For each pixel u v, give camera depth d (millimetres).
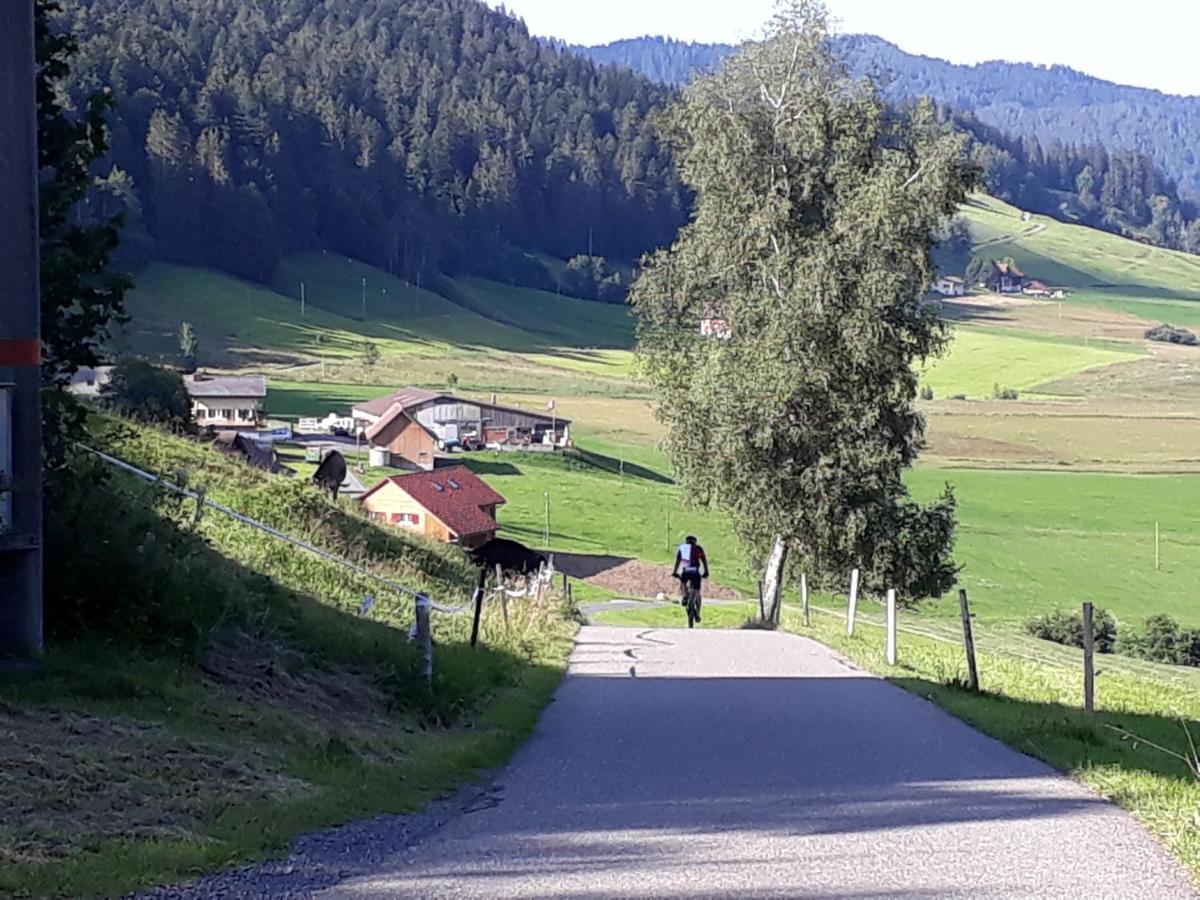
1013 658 25078
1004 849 7691
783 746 11602
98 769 8086
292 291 149375
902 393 37594
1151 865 7320
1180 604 60406
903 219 36000
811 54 37844
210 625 11789
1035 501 82375
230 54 182375
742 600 57562
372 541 27922
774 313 36469
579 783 9828
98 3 178625
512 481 85375
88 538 11219
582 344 153125
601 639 24422
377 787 9047
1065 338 161625
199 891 6352
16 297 10453
